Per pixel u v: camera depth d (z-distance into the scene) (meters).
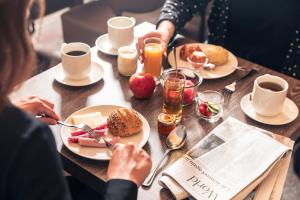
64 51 1.35
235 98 1.30
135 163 0.90
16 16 0.57
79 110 1.19
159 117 1.14
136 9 2.60
